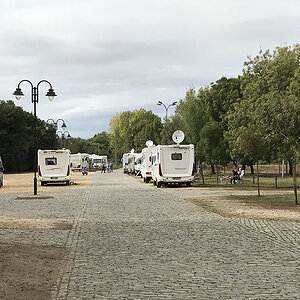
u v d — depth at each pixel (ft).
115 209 65.16
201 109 163.94
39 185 138.82
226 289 23.27
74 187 125.29
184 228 45.88
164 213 59.62
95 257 31.91
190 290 23.18
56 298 22.12
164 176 119.65
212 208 65.36
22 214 59.67
